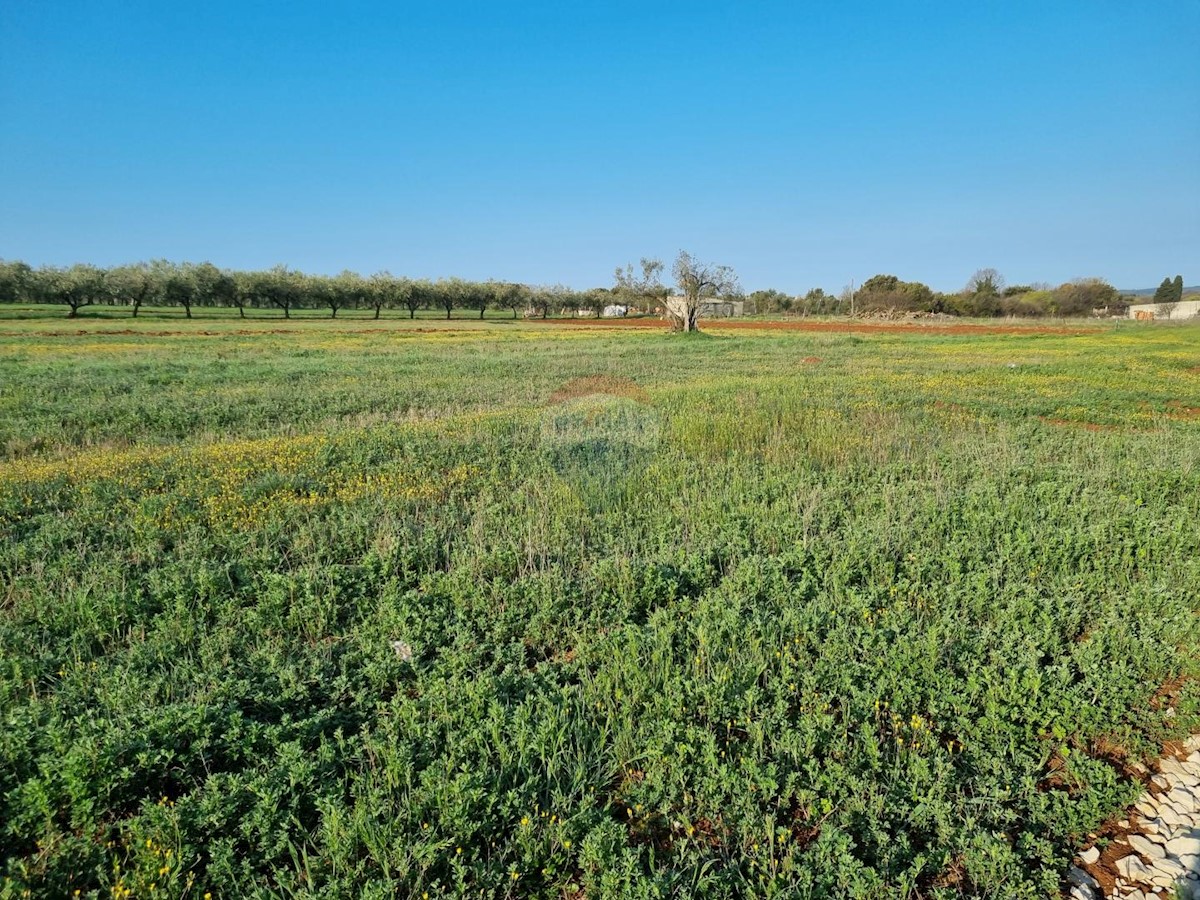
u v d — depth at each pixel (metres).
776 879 3.25
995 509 8.13
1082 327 62.59
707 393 17.06
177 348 37.84
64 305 91.56
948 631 5.31
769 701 4.62
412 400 17.58
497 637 5.52
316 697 4.80
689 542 7.45
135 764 3.85
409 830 3.53
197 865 3.40
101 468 10.34
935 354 32.59
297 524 8.11
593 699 4.58
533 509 8.52
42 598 5.93
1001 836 3.49
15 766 3.91
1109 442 12.04
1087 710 4.39
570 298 111.44
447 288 105.88
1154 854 3.59
